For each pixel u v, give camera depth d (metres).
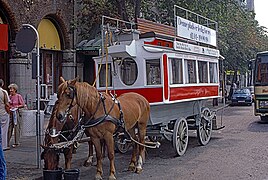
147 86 10.91
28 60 20.81
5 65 20.44
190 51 12.59
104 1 23.12
